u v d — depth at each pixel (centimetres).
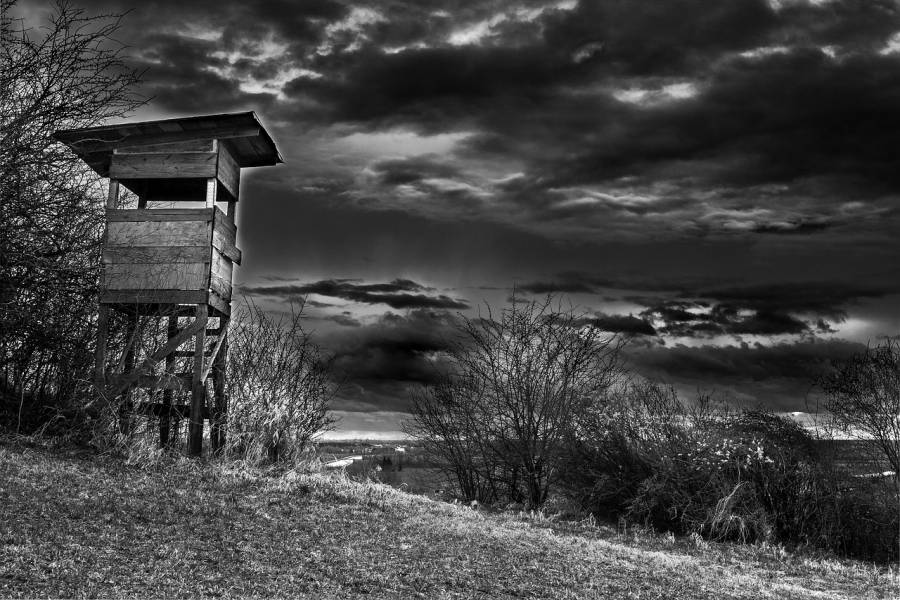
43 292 1282
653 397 1677
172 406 1380
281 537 916
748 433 1577
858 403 1568
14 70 1230
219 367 1444
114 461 1189
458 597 765
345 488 1266
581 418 1725
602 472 1642
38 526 807
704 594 912
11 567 670
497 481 1805
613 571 982
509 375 1827
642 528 1504
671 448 1571
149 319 1416
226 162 1472
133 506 951
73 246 1320
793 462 1520
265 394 1459
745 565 1220
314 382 1546
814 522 1471
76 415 1270
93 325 1373
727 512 1457
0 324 1229
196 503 1016
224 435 1407
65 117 1299
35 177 1232
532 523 1398
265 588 716
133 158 1414
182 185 1520
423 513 1204
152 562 746
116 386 1298
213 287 1381
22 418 1270
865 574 1226
